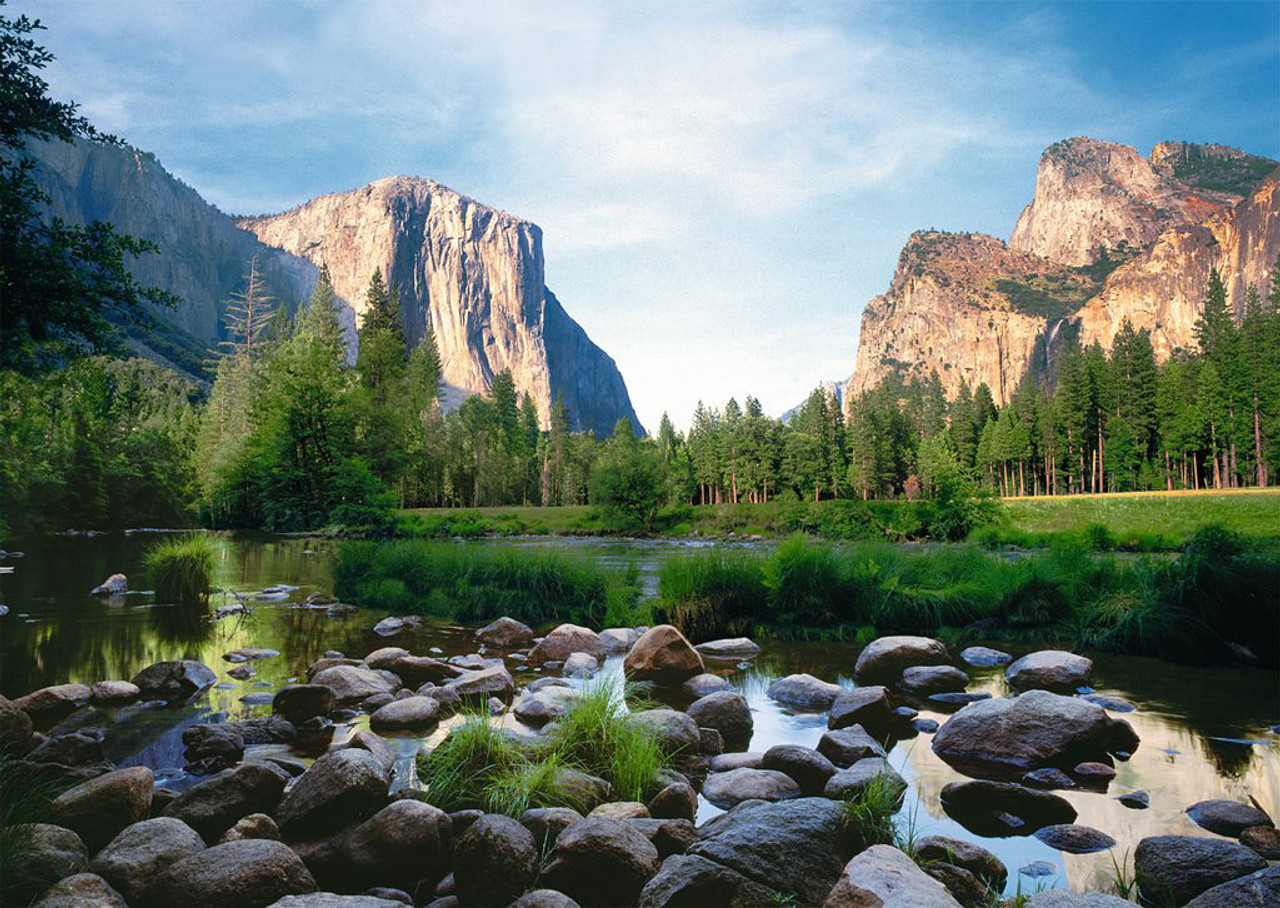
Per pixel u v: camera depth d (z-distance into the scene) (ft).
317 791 15.94
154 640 37.27
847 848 13.92
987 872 13.67
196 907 12.42
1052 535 99.09
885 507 129.80
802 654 35.88
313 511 140.87
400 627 41.81
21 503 155.12
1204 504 113.80
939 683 28.68
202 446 260.42
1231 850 13.37
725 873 12.51
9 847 12.69
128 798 15.53
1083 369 342.23
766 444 325.21
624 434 368.48
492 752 18.35
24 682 28.48
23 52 31.19
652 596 48.80
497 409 415.85
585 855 13.43
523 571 48.65
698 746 21.52
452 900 13.37
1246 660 32.07
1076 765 19.65
